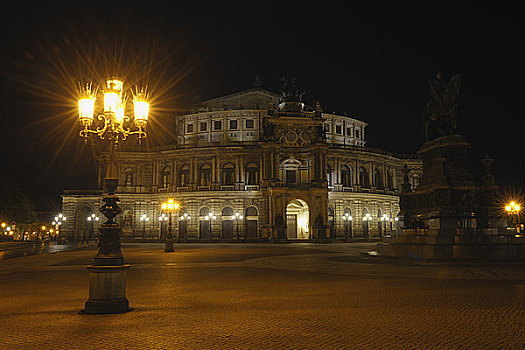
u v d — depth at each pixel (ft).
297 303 46.01
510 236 96.43
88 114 43.88
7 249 209.77
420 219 108.17
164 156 317.01
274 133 284.20
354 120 349.20
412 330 33.63
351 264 97.55
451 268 83.35
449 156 105.50
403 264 93.91
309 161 306.14
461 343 30.07
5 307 45.21
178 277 73.87
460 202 102.58
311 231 277.85
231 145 302.25
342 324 35.73
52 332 33.63
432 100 110.83
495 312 40.37
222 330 33.91
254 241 270.87
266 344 29.91
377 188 325.01
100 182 318.24
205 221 302.45
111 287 41.78
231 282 66.28
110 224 43.16
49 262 112.37
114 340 31.19
